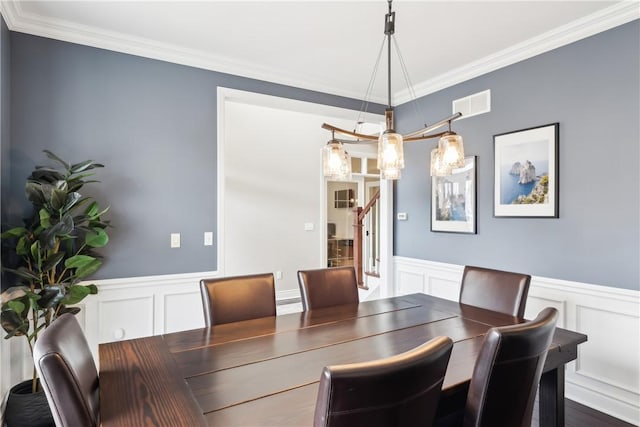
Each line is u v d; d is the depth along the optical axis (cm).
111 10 230
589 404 244
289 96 342
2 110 218
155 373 131
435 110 357
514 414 124
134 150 275
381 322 193
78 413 100
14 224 236
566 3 221
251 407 108
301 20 242
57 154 250
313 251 561
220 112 307
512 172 289
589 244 244
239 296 209
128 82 273
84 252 251
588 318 244
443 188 349
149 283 279
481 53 292
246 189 511
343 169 201
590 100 243
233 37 266
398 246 403
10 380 224
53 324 121
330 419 83
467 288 240
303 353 150
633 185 224
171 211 288
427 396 98
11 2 217
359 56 297
